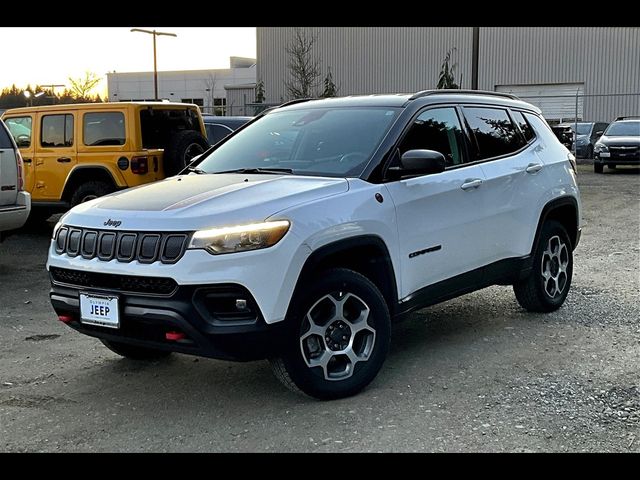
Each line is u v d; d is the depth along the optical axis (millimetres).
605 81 36031
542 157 6340
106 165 10344
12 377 5094
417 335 5926
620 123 24438
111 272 4172
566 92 36906
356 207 4512
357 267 4707
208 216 4070
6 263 9500
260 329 4023
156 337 4137
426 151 4715
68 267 4398
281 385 4809
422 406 4402
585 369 5043
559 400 4480
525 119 6414
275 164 5195
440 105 5488
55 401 4637
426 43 39406
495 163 5754
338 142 5117
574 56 36469
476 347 5570
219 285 3961
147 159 10258
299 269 4156
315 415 4293
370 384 4777
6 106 45938
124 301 4160
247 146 5562
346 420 4211
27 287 8055
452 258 5254
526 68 37562
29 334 6176
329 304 4414
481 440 3936
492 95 6188
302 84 36875
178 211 4172
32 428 4227
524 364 5164
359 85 41250
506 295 7266
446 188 5191
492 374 4965
